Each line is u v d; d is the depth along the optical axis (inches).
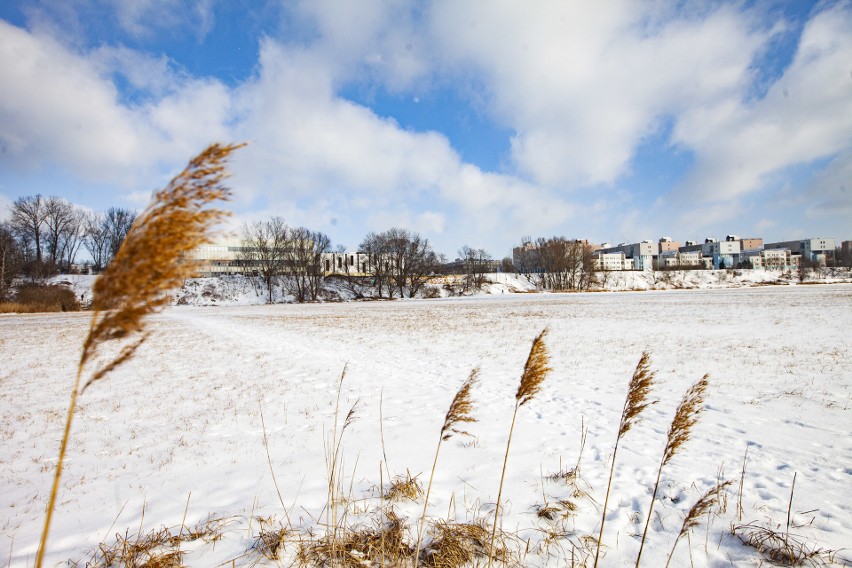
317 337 854.5
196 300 2817.4
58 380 478.0
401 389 401.7
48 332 1044.5
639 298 2110.0
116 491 197.9
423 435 268.4
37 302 2164.1
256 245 3154.5
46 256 2893.7
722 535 153.3
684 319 962.7
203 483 204.4
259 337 884.6
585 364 490.9
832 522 158.6
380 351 650.2
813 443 238.8
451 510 172.7
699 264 5634.8
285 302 3002.0
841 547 143.5
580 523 163.5
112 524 167.5
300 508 176.7
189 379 467.5
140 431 291.9
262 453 242.8
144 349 714.2
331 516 169.3
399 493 185.3
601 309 1395.2
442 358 571.5
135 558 142.0
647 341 649.0
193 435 280.1
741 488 174.7
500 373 465.4
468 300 2608.3
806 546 143.9
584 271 3656.5
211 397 384.5
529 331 845.8
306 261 3093.0
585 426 282.2
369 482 200.5
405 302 2669.8
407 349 660.1
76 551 149.5
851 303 1250.6
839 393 335.0
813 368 423.2
